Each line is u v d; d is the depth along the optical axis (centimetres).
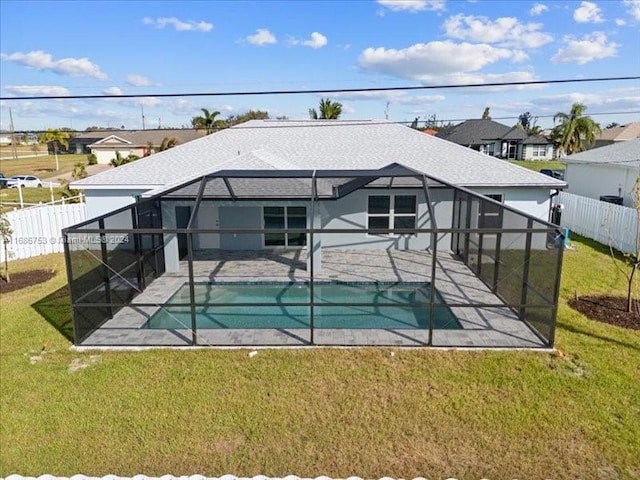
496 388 911
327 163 2073
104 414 840
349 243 2072
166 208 1653
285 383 934
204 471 699
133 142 7681
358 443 759
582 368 983
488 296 1433
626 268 1723
